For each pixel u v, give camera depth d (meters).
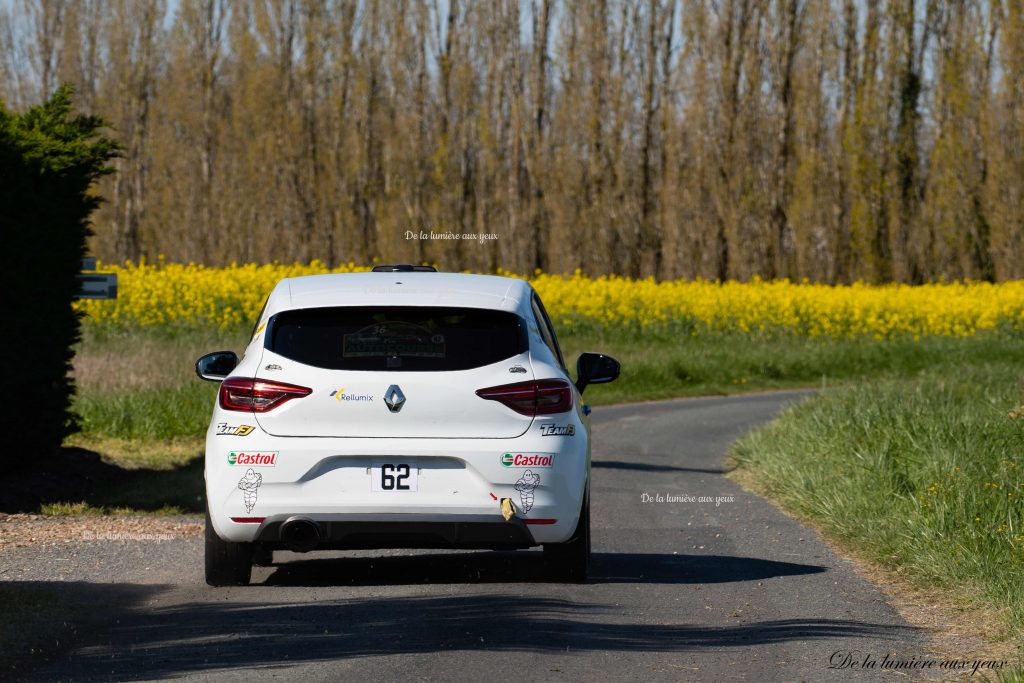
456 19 161.25
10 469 34.94
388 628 18.78
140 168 191.12
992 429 33.47
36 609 19.94
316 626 18.94
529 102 158.75
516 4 160.62
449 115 161.12
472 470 20.94
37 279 34.19
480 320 21.67
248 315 89.44
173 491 35.50
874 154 160.88
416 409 20.91
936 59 171.50
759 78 149.88
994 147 163.62
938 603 21.17
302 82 176.12
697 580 23.11
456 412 20.97
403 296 21.78
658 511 32.38
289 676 16.16
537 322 22.73
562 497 21.16
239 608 20.28
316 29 174.75
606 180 158.00
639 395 74.75
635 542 27.55
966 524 24.64
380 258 164.25
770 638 18.53
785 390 81.56
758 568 24.44
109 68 194.00
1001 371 63.66
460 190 159.25
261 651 17.42
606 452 46.78
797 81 157.75
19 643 17.83
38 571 23.36
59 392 36.62
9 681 16.03
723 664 17.02
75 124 36.16
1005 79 163.38
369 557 25.78
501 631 18.59
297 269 96.06
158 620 19.45
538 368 21.50
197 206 187.88
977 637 18.81
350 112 172.38
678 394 76.75
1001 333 105.56
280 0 177.00
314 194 174.75
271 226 178.00
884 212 161.00
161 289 88.31
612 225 157.50
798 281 164.38
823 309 103.31
